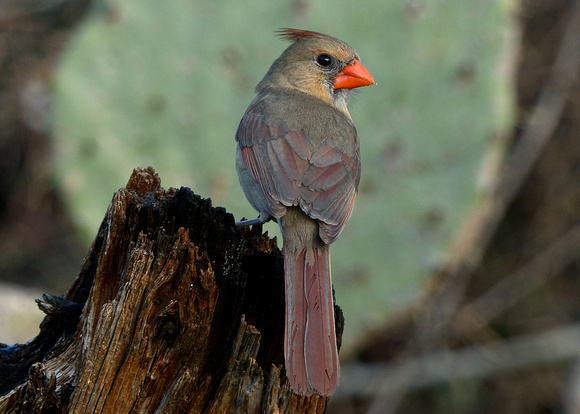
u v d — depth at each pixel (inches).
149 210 237.9
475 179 426.9
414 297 426.6
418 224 430.3
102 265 240.7
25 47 661.3
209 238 237.0
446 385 608.4
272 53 446.0
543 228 673.0
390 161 436.1
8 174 658.8
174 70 445.7
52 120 434.3
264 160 292.5
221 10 447.5
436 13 435.2
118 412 220.7
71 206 430.3
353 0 440.8
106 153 435.5
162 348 220.8
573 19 634.2
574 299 658.8
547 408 628.1
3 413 232.5
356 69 348.8
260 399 218.2
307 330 238.4
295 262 265.4
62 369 236.8
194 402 221.3
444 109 434.0
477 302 634.2
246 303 240.2
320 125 306.5
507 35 431.8
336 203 280.8
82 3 671.1
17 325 451.2
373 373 587.8
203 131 444.8
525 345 606.9
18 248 650.8
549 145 679.1
